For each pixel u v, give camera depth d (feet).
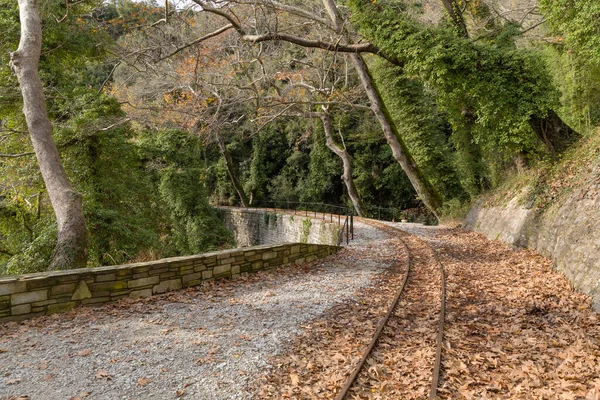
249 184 143.84
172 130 87.10
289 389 13.76
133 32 59.57
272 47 88.02
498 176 60.29
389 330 19.31
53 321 19.71
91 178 50.11
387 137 77.05
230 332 18.93
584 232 27.66
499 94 45.80
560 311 21.57
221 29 56.59
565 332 18.48
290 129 136.77
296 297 25.08
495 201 55.26
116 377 14.33
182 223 89.66
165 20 50.75
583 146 39.93
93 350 16.55
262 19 61.77
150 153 87.04
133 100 79.92
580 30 38.96
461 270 32.73
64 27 48.85
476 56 46.75
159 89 77.56
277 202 140.67
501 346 17.17
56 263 30.89
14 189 49.34
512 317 21.03
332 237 66.64
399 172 120.47
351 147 128.06
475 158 69.72
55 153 34.14
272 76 81.00
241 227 126.52
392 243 48.52
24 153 45.65
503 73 45.98
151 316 20.84
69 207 32.45
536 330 18.94
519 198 46.24
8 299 19.29
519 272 31.17
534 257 35.60
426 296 25.40
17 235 53.36
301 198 134.92
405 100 88.58
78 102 50.55
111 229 46.78
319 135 129.80
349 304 23.88
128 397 13.06
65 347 16.79
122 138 54.49
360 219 82.38
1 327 18.80
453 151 107.86
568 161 40.37
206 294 25.13
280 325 20.03
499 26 58.13
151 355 16.19
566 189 35.99
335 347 17.44
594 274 23.62
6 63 47.88
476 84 47.11
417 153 88.89
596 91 49.34
